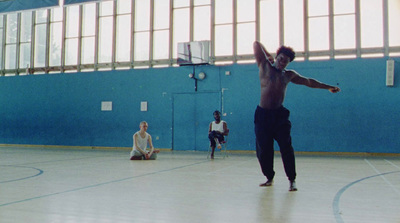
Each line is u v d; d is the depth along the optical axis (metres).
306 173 6.09
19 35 15.88
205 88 12.69
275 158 9.48
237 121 12.26
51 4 12.07
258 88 12.12
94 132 14.05
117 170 6.40
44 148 13.88
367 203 3.44
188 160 8.73
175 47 13.76
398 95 10.77
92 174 5.79
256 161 8.49
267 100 4.27
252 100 12.15
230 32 13.14
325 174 5.93
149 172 6.11
